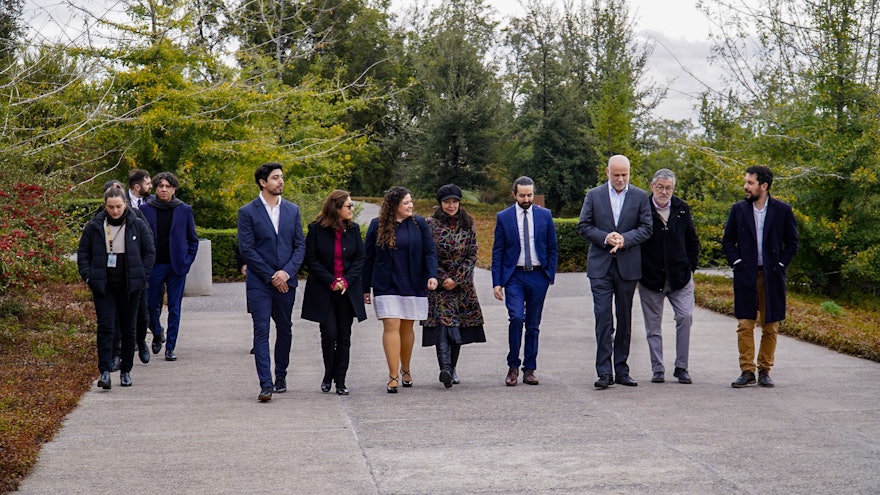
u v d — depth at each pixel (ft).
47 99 42.75
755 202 25.34
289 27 118.01
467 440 19.16
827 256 59.06
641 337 36.14
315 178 77.36
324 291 24.48
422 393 24.61
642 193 25.50
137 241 25.49
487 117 139.13
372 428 20.34
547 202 144.46
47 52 37.73
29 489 15.78
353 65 151.43
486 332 36.96
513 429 20.16
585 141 136.87
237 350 32.68
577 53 142.00
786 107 59.21
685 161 75.36
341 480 16.25
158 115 56.08
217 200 64.28
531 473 16.61
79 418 21.45
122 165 60.39
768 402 22.97
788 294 57.77
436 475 16.53
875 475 16.30
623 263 25.29
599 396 23.95
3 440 18.08
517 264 25.84
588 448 18.39
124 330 25.63
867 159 56.34
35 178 34.91
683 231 25.71
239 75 62.13
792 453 17.85
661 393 24.34
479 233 112.16
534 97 143.54
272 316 24.79
